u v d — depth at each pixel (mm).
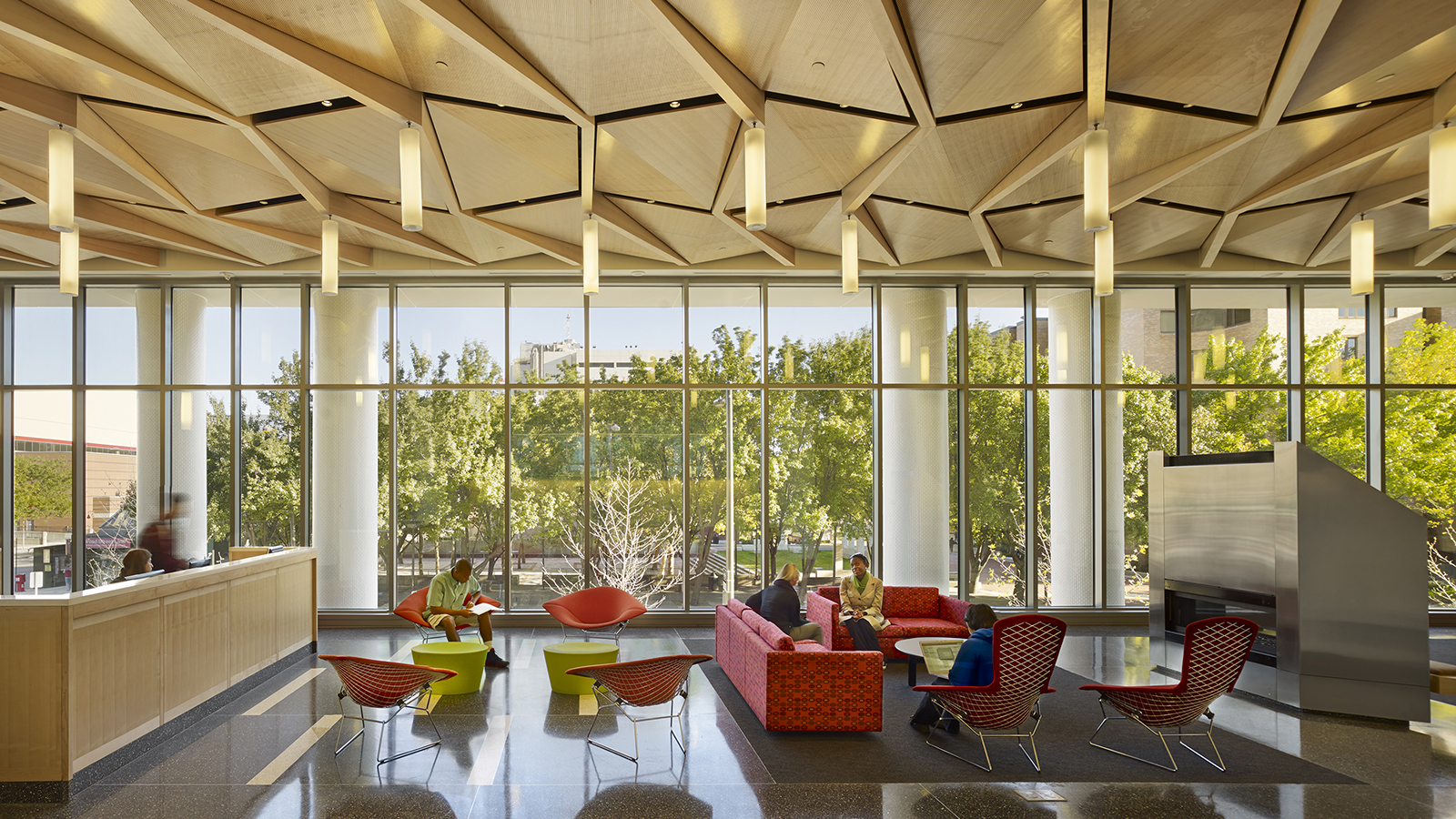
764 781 5102
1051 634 5281
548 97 5641
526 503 11023
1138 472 11445
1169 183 7742
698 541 11070
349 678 5520
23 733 4703
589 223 6984
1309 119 6277
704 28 4934
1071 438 11430
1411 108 6109
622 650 9211
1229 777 5238
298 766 5312
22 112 5691
